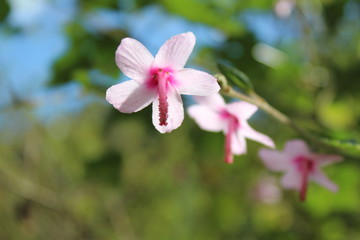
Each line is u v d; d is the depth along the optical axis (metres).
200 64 0.49
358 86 0.51
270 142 0.38
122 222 0.64
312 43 0.52
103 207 0.63
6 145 0.57
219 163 0.70
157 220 0.78
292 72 0.50
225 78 0.35
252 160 0.67
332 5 0.52
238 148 0.39
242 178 0.73
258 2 0.51
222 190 0.76
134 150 0.61
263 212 0.74
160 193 0.76
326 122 0.52
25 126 0.58
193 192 0.78
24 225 0.56
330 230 0.58
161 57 0.33
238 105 0.37
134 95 0.33
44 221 0.58
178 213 0.81
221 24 0.49
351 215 0.56
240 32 0.49
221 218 0.79
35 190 0.57
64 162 0.61
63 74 0.49
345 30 0.55
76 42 0.50
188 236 0.81
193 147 0.56
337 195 0.54
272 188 0.72
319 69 0.52
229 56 0.50
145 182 0.71
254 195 0.73
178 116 0.33
